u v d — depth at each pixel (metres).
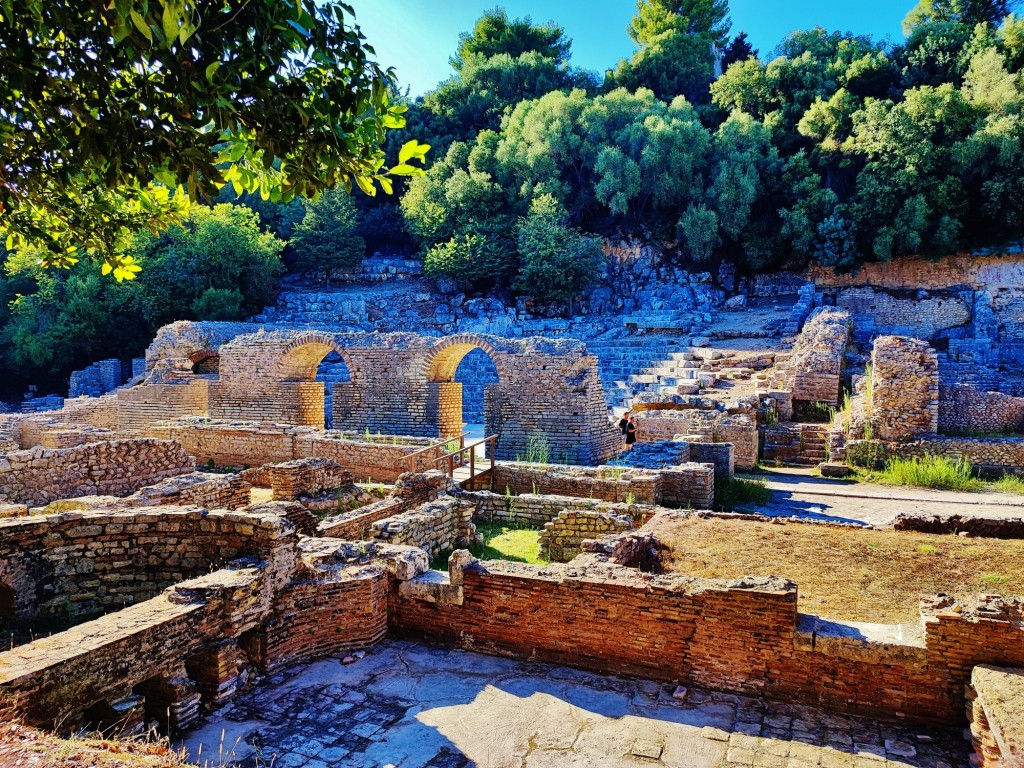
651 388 27.27
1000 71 40.06
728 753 5.23
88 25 4.05
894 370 18.62
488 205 47.69
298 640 6.90
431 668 6.77
